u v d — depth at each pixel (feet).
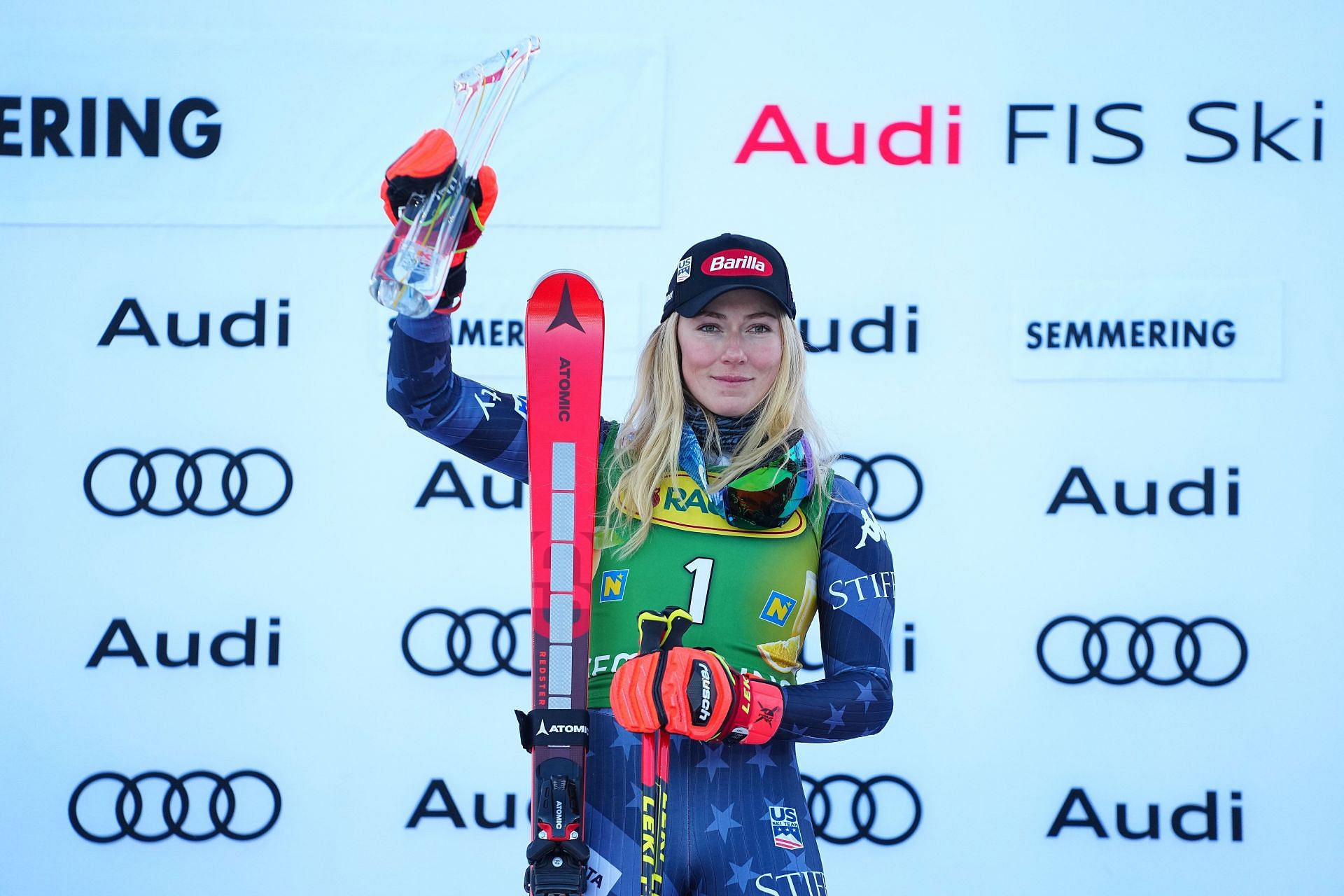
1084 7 36.76
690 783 18.40
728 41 36.94
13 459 36.55
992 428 36.76
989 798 36.50
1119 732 36.47
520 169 36.76
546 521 18.62
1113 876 36.40
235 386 36.81
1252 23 36.60
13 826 36.29
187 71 36.78
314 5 36.91
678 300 19.84
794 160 36.91
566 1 36.91
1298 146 36.58
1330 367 36.45
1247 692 36.40
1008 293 36.78
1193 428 36.58
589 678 19.04
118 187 36.76
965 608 36.63
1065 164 36.83
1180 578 36.50
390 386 19.31
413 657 36.73
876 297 36.88
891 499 36.78
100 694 36.50
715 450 19.93
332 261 36.94
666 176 36.91
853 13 36.91
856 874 36.55
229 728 36.60
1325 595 36.37
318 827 36.55
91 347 36.73
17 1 36.65
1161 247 36.65
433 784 36.63
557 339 19.34
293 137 36.88
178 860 36.45
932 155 36.91
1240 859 36.32
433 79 36.94
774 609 18.83
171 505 36.73
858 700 18.02
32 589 36.50
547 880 16.93
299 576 36.76
